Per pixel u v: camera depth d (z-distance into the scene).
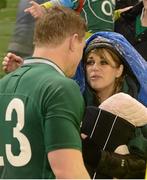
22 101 7.56
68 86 7.40
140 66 10.36
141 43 13.07
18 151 7.55
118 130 8.73
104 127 8.76
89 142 8.70
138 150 8.82
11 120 7.66
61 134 7.21
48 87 7.41
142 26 13.18
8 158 7.67
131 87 10.41
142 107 8.98
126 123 8.78
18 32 13.28
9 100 7.74
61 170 7.19
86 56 10.36
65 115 7.26
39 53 7.87
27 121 7.46
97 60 10.30
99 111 8.84
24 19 13.20
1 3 33.91
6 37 26.44
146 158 8.89
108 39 10.30
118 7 14.87
